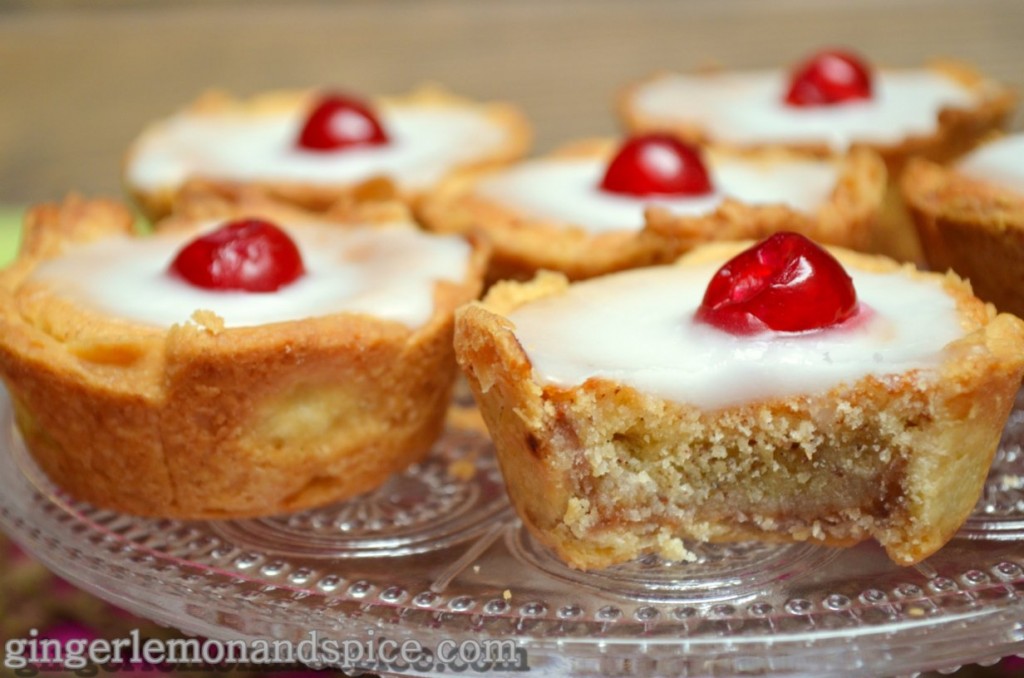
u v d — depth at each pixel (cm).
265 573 27
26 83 51
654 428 26
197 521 29
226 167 38
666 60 50
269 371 28
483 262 31
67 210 33
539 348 27
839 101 39
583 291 29
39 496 29
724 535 27
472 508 29
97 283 30
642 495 27
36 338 29
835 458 27
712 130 39
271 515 29
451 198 35
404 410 29
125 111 48
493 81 50
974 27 51
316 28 54
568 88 49
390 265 31
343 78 50
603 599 26
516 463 27
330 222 33
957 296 28
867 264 30
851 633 25
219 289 30
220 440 28
